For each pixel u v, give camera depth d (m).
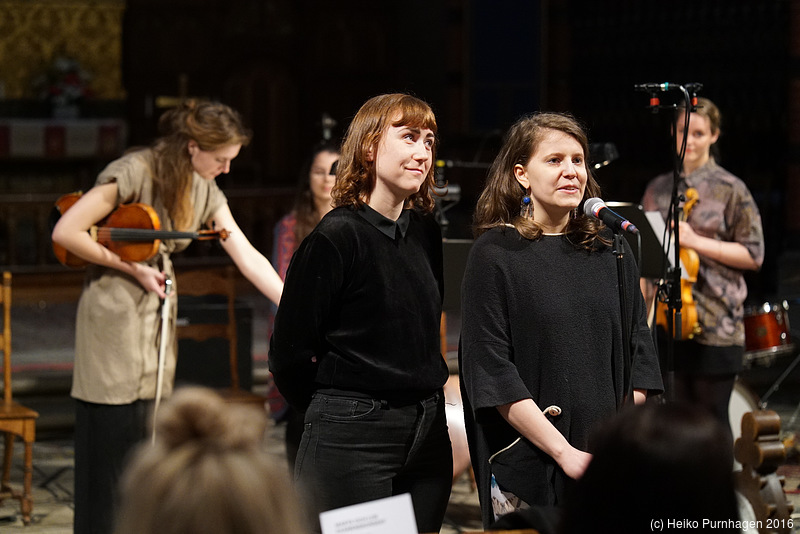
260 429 1.23
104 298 3.55
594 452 1.48
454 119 12.80
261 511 1.14
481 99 12.70
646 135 10.55
